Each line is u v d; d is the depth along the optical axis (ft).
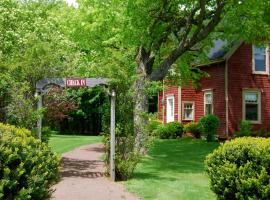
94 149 83.66
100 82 48.57
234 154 28.58
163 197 37.37
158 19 71.67
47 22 65.92
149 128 49.21
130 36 68.80
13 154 19.56
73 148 85.15
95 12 74.13
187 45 73.05
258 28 73.36
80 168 56.03
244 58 103.40
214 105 106.83
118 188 41.88
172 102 123.54
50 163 23.09
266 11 75.15
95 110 138.51
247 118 103.55
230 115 101.71
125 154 47.91
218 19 71.51
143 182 45.32
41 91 49.80
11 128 22.41
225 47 104.06
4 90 46.52
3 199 19.03
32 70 48.29
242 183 27.30
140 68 73.61
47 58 48.67
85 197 37.27
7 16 59.31
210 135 99.30
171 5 73.72
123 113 48.67
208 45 88.33
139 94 50.24
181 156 70.69
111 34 75.87
